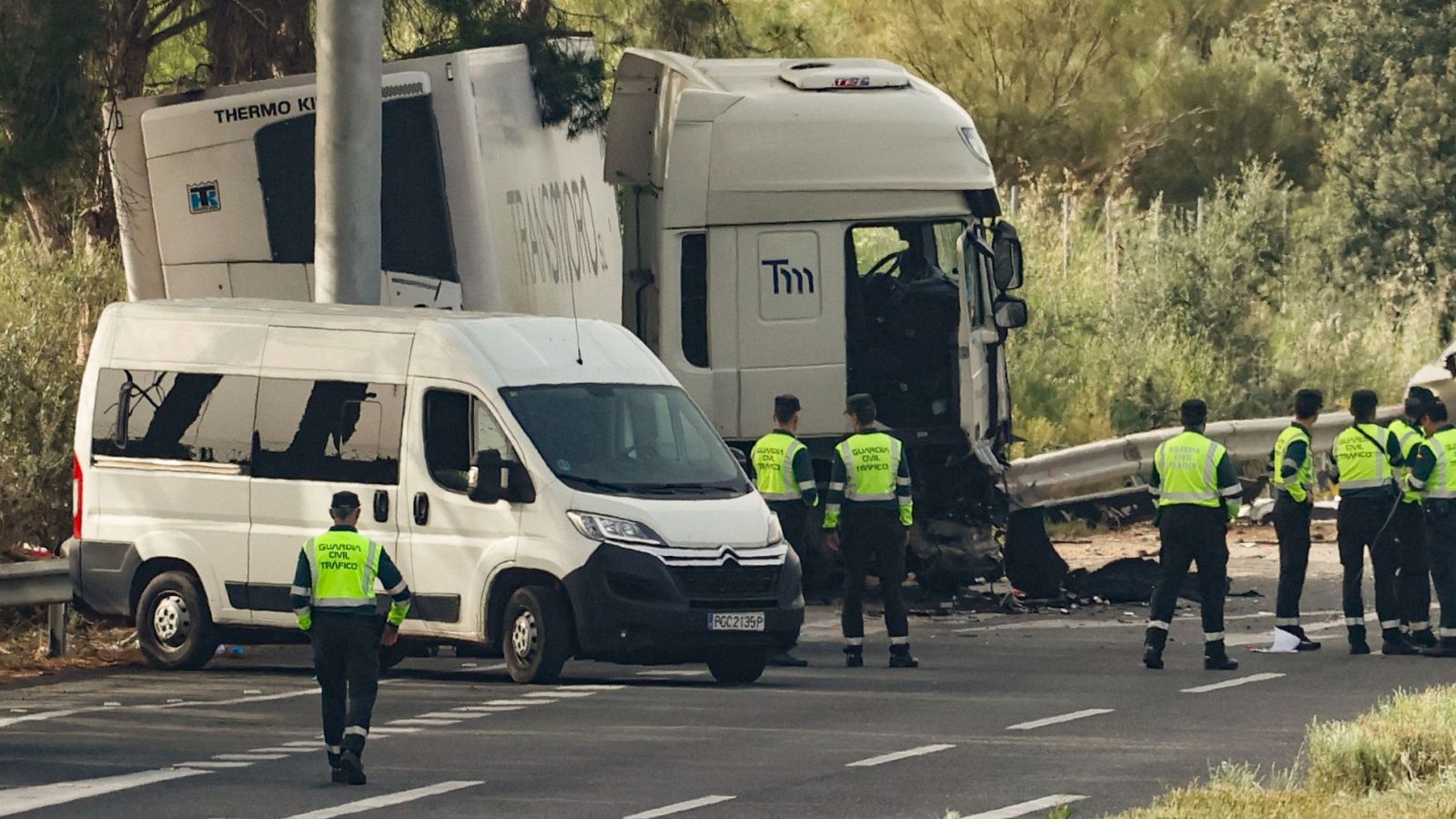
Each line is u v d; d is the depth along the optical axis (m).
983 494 62.16
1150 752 37.34
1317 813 29.80
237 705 44.97
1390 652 52.53
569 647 46.94
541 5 69.94
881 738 39.22
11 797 33.88
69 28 52.88
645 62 65.50
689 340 60.69
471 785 34.56
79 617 57.81
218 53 70.62
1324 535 79.38
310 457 49.75
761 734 39.81
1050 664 51.16
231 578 50.31
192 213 59.78
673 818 31.52
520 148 60.91
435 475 48.34
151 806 33.06
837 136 60.56
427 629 48.31
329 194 55.91
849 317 60.72
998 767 35.78
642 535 46.44
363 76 55.75
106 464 52.09
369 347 49.75
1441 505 52.44
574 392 48.84
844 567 56.38
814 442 60.72
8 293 65.88
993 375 63.03
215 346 51.47
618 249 67.38
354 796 33.75
